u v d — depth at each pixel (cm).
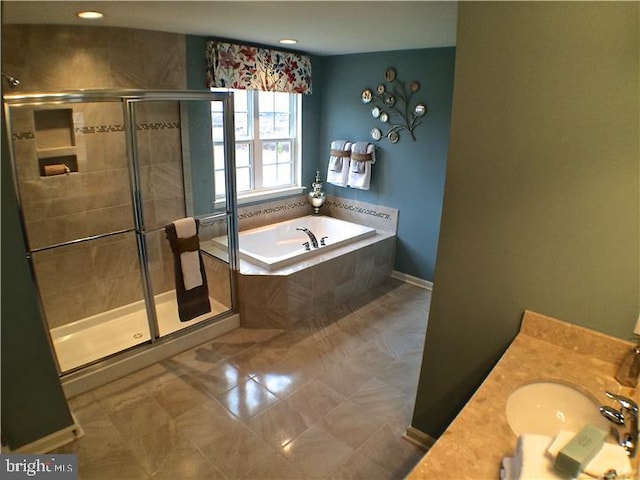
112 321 346
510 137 168
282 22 274
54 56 284
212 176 334
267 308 346
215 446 233
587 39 145
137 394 273
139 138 324
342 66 445
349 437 241
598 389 154
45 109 282
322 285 372
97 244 327
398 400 271
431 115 392
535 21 152
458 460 125
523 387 157
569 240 166
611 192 153
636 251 153
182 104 330
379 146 437
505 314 190
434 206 411
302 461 224
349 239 412
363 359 313
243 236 419
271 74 397
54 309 317
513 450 129
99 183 318
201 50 353
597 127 150
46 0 205
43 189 294
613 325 165
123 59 313
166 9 235
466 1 163
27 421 222
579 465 103
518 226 176
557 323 176
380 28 289
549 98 156
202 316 342
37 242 299
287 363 307
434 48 376
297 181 482
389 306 395
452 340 211
